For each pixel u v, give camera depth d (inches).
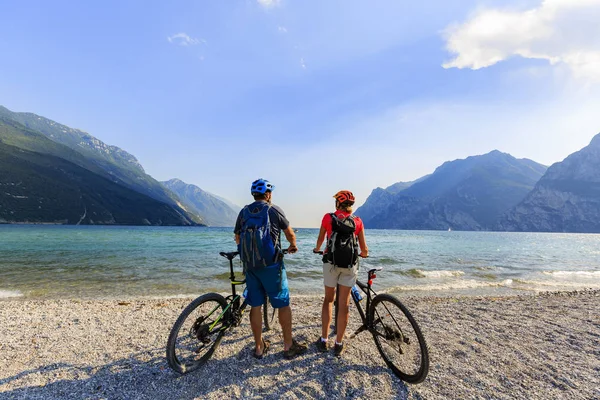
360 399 126.9
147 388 133.6
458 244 1646.2
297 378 142.0
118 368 150.6
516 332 204.8
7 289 387.9
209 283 433.4
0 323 221.1
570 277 564.1
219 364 155.1
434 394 130.5
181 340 153.6
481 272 598.5
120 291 380.8
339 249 152.3
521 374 146.6
